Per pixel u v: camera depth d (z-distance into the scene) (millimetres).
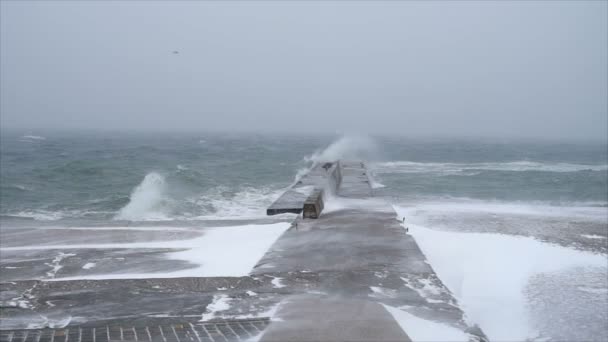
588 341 6188
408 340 5039
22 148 51656
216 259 9219
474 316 6734
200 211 15828
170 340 5309
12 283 7375
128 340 5336
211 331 5531
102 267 8828
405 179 24859
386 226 11258
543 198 19078
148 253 9828
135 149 51219
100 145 62281
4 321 5965
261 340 5051
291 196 16797
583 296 7656
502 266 8969
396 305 6445
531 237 11828
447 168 32562
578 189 21500
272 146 65250
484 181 24109
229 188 21250
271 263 8250
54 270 8688
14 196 18578
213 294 6816
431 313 6215
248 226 12633
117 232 12180
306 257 8617
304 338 5082
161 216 15016
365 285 7180
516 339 6227
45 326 5828
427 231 11508
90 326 5738
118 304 6473
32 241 11203
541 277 8516
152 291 6977
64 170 25516
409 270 7906
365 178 22406
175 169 28422
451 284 8008
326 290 6949
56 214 15438
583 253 10258
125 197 17844
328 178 17688
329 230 10820
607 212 15875
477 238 10953
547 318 6820
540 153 55812
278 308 6121
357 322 5539
